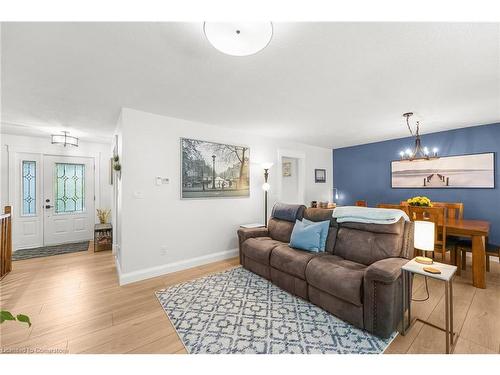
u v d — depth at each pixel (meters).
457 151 3.74
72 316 1.96
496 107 2.72
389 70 1.88
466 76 1.98
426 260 1.77
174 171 3.07
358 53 1.64
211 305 2.13
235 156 3.73
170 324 1.85
